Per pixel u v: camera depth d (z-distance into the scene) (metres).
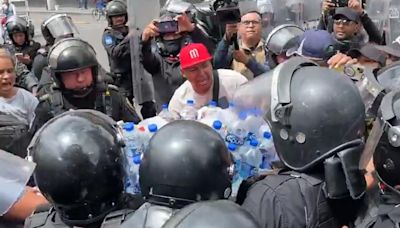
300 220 2.10
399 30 5.12
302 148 2.17
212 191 2.09
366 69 2.87
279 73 2.28
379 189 2.13
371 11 5.21
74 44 3.60
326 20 5.11
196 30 4.40
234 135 2.63
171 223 1.62
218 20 4.13
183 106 3.47
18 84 5.89
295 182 2.15
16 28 7.20
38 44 7.41
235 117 2.73
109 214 2.16
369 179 2.25
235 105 2.71
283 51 3.97
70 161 2.13
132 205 2.30
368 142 2.15
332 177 2.11
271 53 4.07
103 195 2.20
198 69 3.43
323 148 2.14
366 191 2.23
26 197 2.40
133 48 4.88
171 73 4.34
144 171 2.12
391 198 2.05
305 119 2.15
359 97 2.21
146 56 4.41
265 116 2.33
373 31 4.89
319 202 2.13
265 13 5.52
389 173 2.04
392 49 3.55
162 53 4.38
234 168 2.31
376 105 2.50
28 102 4.24
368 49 3.53
